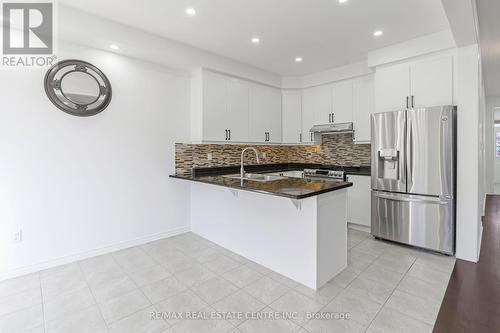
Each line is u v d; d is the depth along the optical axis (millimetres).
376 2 2361
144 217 3453
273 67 4230
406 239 3203
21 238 2582
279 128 4762
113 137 3141
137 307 2057
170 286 2367
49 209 2734
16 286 2369
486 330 1750
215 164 4215
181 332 1775
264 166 5020
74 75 2809
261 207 2771
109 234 3152
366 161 4414
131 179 3314
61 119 2777
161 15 2594
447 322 1837
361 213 3893
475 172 2797
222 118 3850
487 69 4496
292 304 2084
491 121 6863
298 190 2260
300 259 2406
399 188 3223
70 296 2211
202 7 2438
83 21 2527
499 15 2803
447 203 2891
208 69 3639
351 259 2900
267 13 2547
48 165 2713
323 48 3430
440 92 3021
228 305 2078
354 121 4133
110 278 2520
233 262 2869
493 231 3932
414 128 3064
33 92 2607
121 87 3172
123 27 2787
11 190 2520
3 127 2467
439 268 2664
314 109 4637
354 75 4039
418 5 2410
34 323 1867
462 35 2562
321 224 2328
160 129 3559
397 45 3268
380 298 2146
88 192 2980
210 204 3521
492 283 2355
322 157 5000
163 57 3236
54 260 2773
